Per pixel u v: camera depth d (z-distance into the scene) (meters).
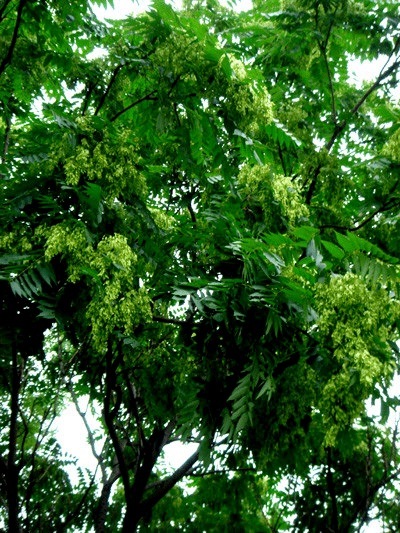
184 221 6.20
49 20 5.70
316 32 7.41
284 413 5.06
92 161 4.44
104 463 8.27
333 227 6.25
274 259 4.02
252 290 4.35
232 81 4.61
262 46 7.93
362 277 3.61
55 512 8.15
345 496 8.32
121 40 5.14
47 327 4.61
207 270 5.51
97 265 3.94
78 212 4.54
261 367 4.42
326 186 6.66
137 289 4.59
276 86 7.50
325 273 4.08
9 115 6.43
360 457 8.32
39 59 6.02
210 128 4.89
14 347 4.63
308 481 8.61
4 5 5.19
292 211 5.04
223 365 4.97
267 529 8.70
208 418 4.54
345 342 3.92
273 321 4.20
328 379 4.24
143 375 6.52
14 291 3.71
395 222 5.68
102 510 7.62
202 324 5.07
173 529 8.80
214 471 7.10
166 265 5.60
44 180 4.48
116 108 5.84
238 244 4.43
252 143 4.75
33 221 4.29
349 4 7.35
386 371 3.89
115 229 4.74
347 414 3.93
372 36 7.43
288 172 7.19
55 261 4.27
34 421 8.56
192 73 4.71
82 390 8.31
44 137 4.89
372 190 6.28
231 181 5.07
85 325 4.57
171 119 5.11
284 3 7.66
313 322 4.86
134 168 4.71
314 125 7.45
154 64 4.77
